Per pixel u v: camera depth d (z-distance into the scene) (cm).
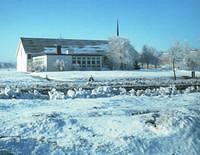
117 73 6312
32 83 3875
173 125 1462
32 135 1373
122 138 1337
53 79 4762
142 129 1459
